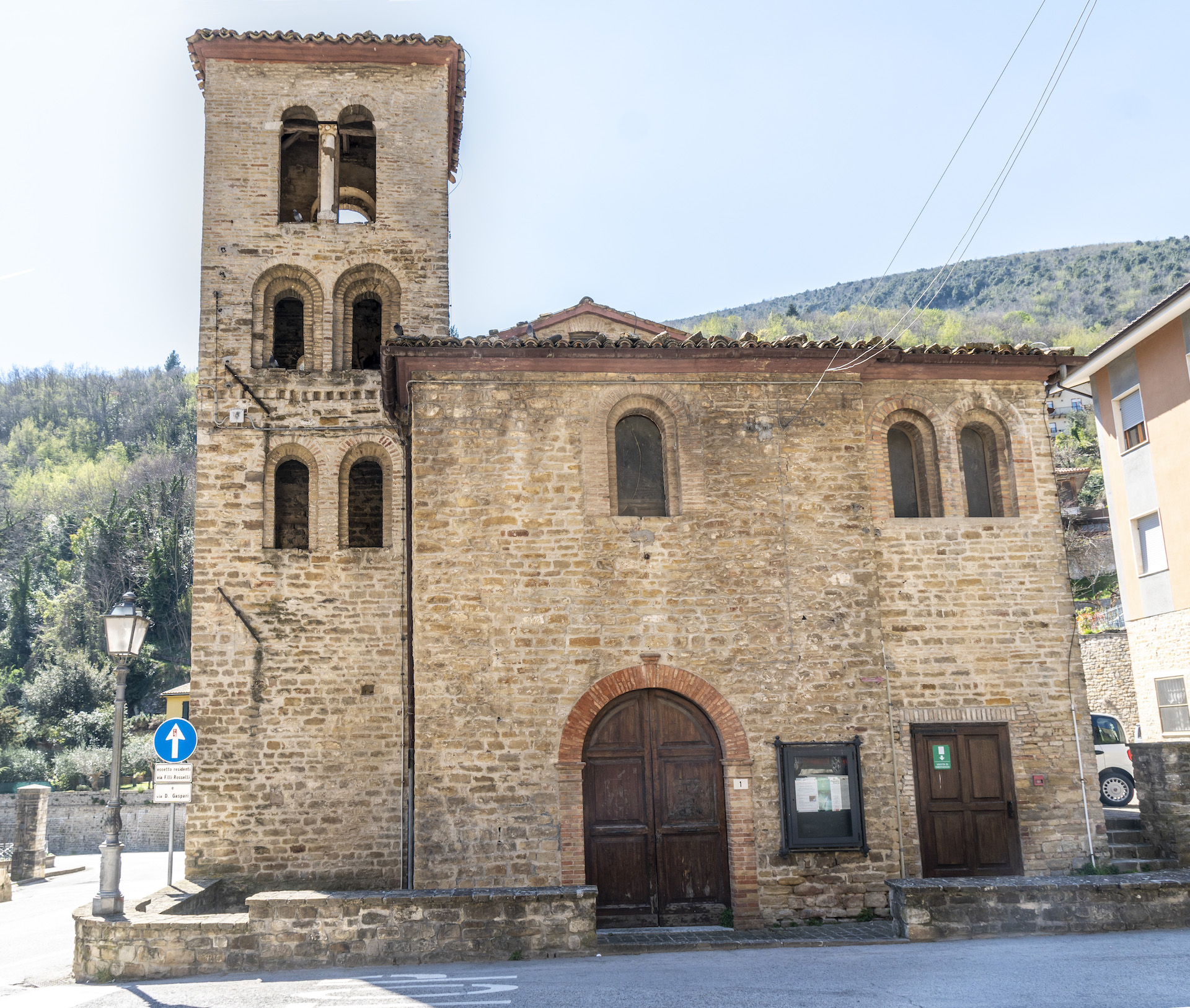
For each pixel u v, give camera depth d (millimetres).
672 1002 7809
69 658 55281
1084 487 47219
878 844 13273
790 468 14289
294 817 15391
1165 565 24125
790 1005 7547
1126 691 29609
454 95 19812
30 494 88438
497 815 12836
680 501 14008
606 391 14180
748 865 12961
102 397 115250
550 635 13375
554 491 13781
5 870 21062
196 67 18734
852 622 13891
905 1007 7340
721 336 14500
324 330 17406
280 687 15812
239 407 16781
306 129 18625
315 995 8797
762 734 13406
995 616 14492
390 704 15898
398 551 16438
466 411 13883
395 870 15375
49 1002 9125
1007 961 9250
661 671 13422
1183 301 21922
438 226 18109
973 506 15328
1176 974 8203
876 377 15117
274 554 16250
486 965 10266
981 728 14148
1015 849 13844
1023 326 98312
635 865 13094
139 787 39969
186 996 9062
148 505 79438
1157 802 14430
